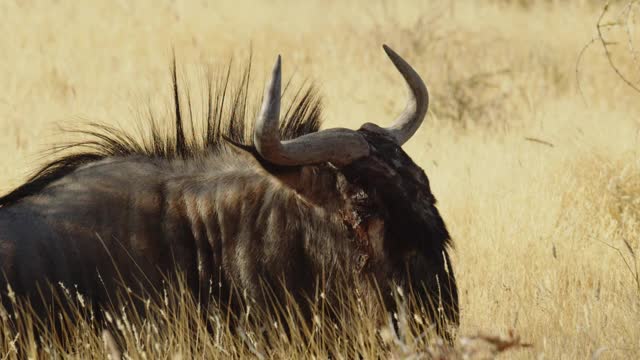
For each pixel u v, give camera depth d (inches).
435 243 744.3
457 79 2003.0
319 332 788.6
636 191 1253.7
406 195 745.0
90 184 821.2
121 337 786.2
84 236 797.2
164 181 822.5
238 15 2731.3
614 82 2154.3
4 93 1943.9
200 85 1904.5
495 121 1804.9
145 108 1830.7
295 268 782.5
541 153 1478.8
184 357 765.3
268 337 793.6
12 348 737.0
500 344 672.4
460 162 1488.7
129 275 793.6
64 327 783.7
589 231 1163.9
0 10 2544.3
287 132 833.5
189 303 788.6
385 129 846.5
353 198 747.4
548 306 933.2
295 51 2337.6
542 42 2508.6
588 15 2810.0
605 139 1566.2
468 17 2824.8
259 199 797.2
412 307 753.0
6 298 773.3
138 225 803.4
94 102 1899.6
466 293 967.6
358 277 762.2
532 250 1090.1
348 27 2615.7
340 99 1908.2
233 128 850.1
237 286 794.8
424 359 706.8
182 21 2549.2
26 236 793.6
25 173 1274.6
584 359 828.0
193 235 805.2
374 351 755.4
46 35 2421.3
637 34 2407.7
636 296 960.3
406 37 2330.2
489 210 1218.6
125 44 2383.1
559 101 1989.4
